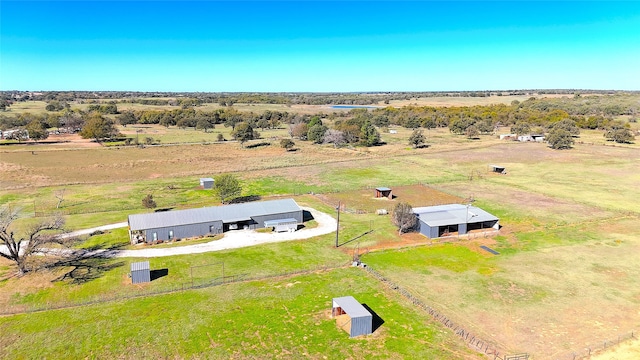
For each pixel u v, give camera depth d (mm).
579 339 36594
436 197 81938
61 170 102625
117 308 40781
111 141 149125
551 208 73875
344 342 35688
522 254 54656
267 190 86312
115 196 81000
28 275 47562
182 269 49562
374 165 112438
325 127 157000
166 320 38719
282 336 36469
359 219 68438
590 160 118688
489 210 72812
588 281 47125
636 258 53031
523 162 116500
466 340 36281
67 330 36938
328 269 50125
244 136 143250
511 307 41750
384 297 43594
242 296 43438
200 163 114000
